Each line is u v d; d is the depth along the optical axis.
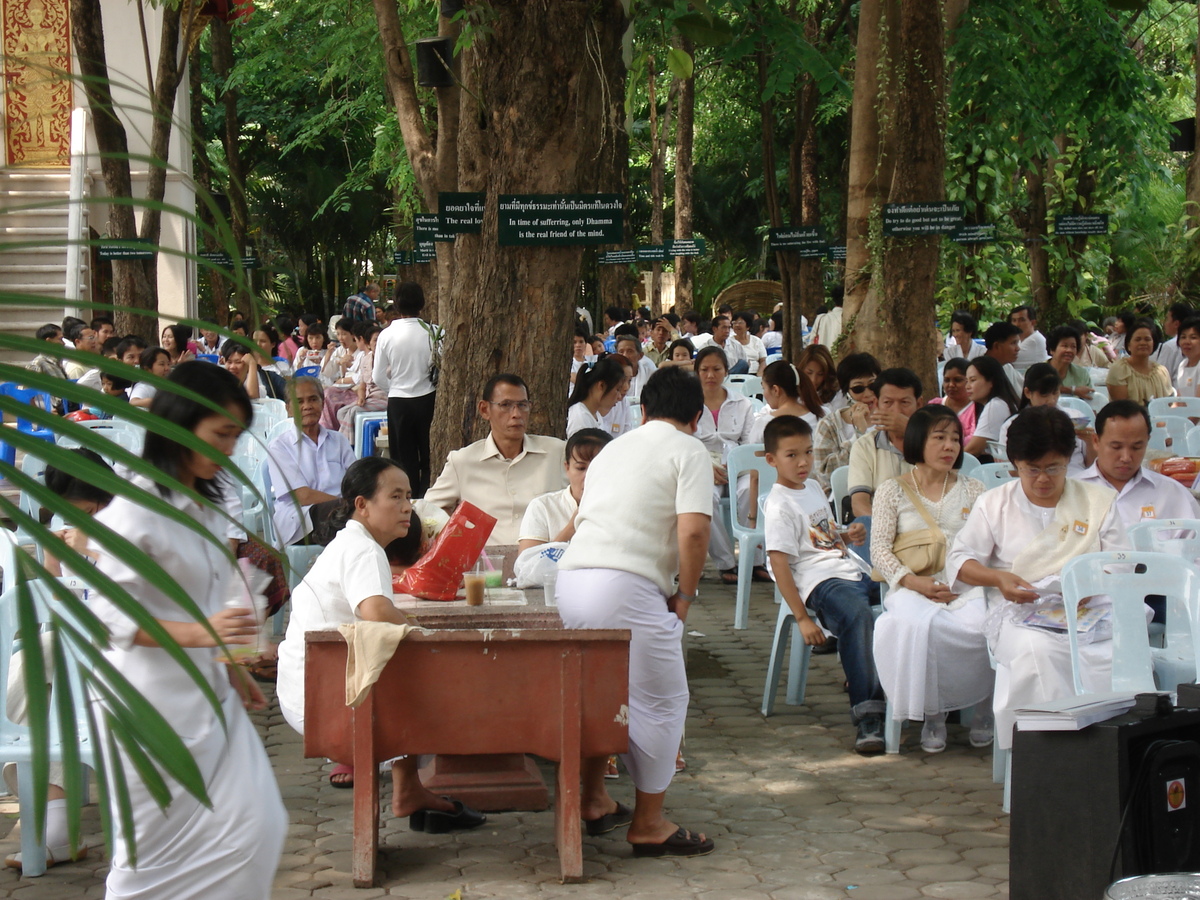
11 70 2.58
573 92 7.05
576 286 7.42
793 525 6.46
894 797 5.42
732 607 9.37
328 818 5.19
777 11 12.77
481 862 4.66
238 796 3.08
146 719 1.39
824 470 8.63
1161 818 3.84
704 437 10.33
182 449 3.10
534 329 7.28
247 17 14.63
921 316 9.66
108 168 12.56
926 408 6.25
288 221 35.75
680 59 6.32
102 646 1.42
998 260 18.98
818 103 22.72
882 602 6.34
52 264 19.22
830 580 6.40
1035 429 5.47
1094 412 10.84
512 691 4.33
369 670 4.18
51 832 4.50
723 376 10.45
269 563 4.41
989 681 5.89
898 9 10.84
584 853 4.78
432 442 8.28
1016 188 21.30
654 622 4.66
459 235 8.17
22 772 4.44
